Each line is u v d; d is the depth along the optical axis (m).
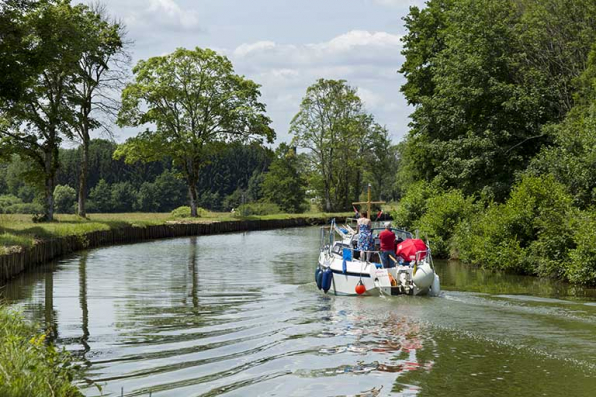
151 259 28.33
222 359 10.05
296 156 92.12
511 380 8.69
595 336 10.85
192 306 15.15
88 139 47.22
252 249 34.78
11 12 31.11
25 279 20.78
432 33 40.88
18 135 40.97
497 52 32.41
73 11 40.97
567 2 32.94
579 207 22.72
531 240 22.88
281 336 11.52
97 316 13.87
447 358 9.74
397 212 34.22
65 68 39.62
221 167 132.88
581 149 24.91
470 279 20.09
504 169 30.75
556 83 32.25
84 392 8.39
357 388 8.53
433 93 40.09
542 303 14.05
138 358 10.13
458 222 28.00
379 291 15.52
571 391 8.24
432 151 33.50
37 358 7.25
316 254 31.50
